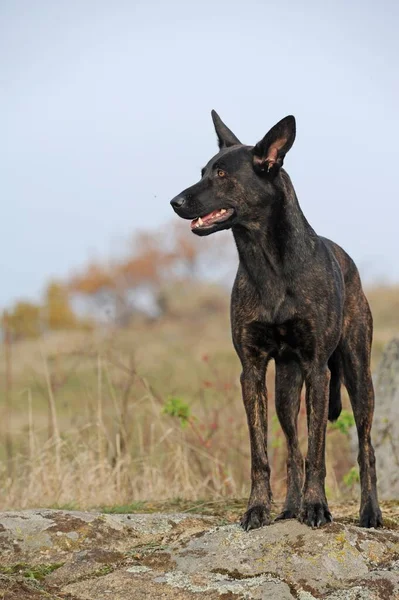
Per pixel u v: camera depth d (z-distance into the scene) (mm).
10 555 13062
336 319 14344
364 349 15547
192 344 46656
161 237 85938
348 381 15508
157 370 34219
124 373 27094
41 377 33406
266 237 14133
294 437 15266
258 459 14055
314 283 14117
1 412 29969
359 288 15852
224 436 22062
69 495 19188
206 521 14508
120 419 21203
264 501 13812
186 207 14430
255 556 12500
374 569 12297
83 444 20625
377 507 14555
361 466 14992
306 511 13250
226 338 53406
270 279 14117
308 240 14297
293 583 11930
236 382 25781
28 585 12070
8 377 25797
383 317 57969
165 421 23172
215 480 19953
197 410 25156
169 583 11961
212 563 12445
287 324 14070
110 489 19062
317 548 12438
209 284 82500
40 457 20031
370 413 15359
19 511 14180
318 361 14219
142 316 79125
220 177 14477
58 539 13320
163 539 13750
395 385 20859
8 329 26125
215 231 14625
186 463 20000
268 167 14305
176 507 16547
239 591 11664
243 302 14406
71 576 12531
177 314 77625
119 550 13383
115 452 20969
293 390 15422
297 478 15016
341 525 12938
